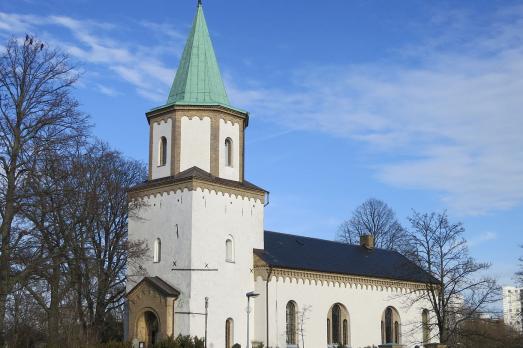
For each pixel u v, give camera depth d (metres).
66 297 36.84
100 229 44.59
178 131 43.31
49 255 32.66
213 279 41.44
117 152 50.12
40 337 38.19
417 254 43.22
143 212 44.16
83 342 36.62
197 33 46.50
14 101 31.91
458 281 42.56
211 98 44.41
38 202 31.50
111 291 47.66
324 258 52.25
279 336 44.00
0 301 30.58
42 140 32.03
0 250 30.30
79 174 38.31
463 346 46.19
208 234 41.66
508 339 49.66
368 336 52.03
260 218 45.56
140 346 39.19
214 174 43.00
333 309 50.00
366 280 52.75
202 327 40.16
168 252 41.97
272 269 44.19
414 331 56.72
